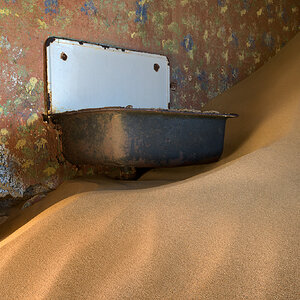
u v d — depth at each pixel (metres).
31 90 1.88
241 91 2.99
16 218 1.69
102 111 1.63
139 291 0.68
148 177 2.03
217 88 3.01
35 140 1.89
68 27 2.04
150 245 0.84
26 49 1.86
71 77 2.02
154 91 2.47
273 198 1.06
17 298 0.73
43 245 0.91
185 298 0.65
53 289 0.73
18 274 0.81
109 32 2.26
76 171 2.07
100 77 2.16
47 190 1.94
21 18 1.84
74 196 1.28
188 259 0.77
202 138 1.90
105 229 0.94
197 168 2.12
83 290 0.71
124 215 1.01
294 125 1.99
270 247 0.78
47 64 1.92
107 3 2.25
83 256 0.82
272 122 2.23
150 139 1.71
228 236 0.84
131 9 2.38
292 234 0.83
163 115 1.73
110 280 0.73
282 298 0.62
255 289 0.65
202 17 2.89
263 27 3.43
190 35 2.80
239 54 3.20
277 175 1.28
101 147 1.70
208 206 1.03
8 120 1.79
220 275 0.70
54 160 1.96
